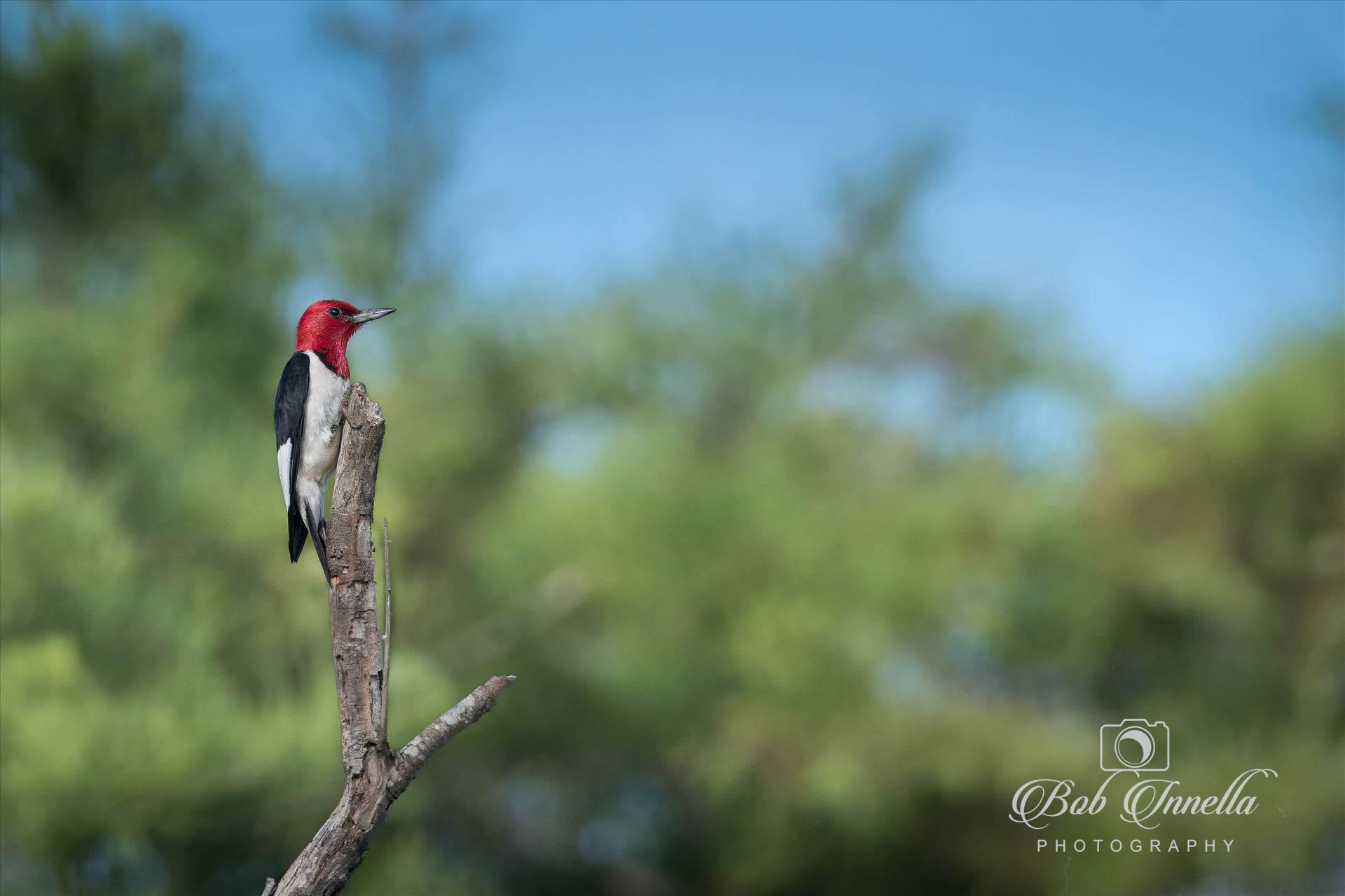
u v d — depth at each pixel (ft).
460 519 42.55
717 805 44.73
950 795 41.29
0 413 29.01
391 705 30.40
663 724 42.29
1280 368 38.04
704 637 40.57
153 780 25.43
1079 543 40.63
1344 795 36.06
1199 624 41.04
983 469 43.16
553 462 42.63
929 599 39.60
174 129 35.53
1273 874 36.22
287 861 32.89
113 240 33.78
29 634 26.99
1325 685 38.24
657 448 40.86
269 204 37.50
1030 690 43.27
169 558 31.12
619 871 50.08
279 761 27.63
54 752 24.30
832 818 42.09
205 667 28.99
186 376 31.99
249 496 31.04
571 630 42.91
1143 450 39.81
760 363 47.01
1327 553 37.58
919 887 43.39
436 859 38.14
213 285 32.63
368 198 50.67
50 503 26.40
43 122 32.96
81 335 29.89
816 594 39.27
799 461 42.55
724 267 49.14
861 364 50.67
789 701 40.19
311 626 33.30
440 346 43.88
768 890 44.98
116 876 28.32
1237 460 37.70
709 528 39.14
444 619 42.04
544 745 45.57
